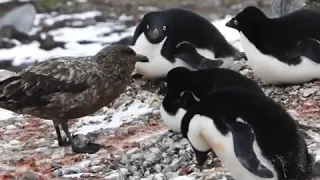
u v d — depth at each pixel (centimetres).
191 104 1073
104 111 1291
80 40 2505
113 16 2839
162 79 1369
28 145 1166
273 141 831
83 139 1119
